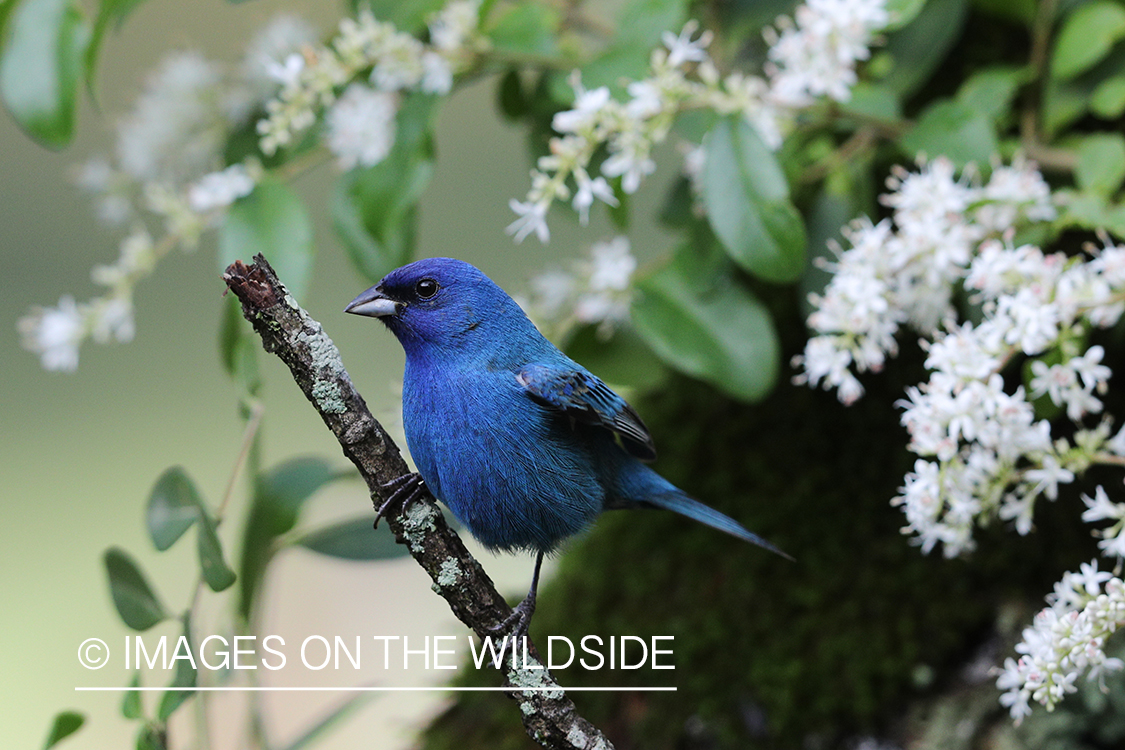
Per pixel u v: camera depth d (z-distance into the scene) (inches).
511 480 257.1
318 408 210.5
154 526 246.8
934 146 272.8
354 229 303.6
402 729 335.0
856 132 311.3
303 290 273.7
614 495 285.0
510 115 347.9
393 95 297.1
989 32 327.6
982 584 297.7
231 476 255.0
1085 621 199.5
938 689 288.8
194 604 244.2
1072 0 298.7
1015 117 310.3
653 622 319.9
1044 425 217.3
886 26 264.1
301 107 280.1
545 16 301.3
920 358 316.2
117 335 297.1
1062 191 262.8
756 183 255.8
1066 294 220.8
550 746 214.4
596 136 255.6
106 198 337.1
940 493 219.5
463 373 258.5
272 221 279.4
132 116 336.5
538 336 270.1
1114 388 297.6
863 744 288.5
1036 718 269.7
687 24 281.9
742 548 322.3
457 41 283.9
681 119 295.3
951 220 245.0
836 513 317.4
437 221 528.4
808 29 260.4
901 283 247.9
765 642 305.1
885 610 300.2
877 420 319.9
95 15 278.7
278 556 298.0
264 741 278.4
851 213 299.3
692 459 337.4
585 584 336.2
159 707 225.3
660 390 356.8
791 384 332.2
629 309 294.2
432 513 214.2
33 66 264.7
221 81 340.8
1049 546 294.0
